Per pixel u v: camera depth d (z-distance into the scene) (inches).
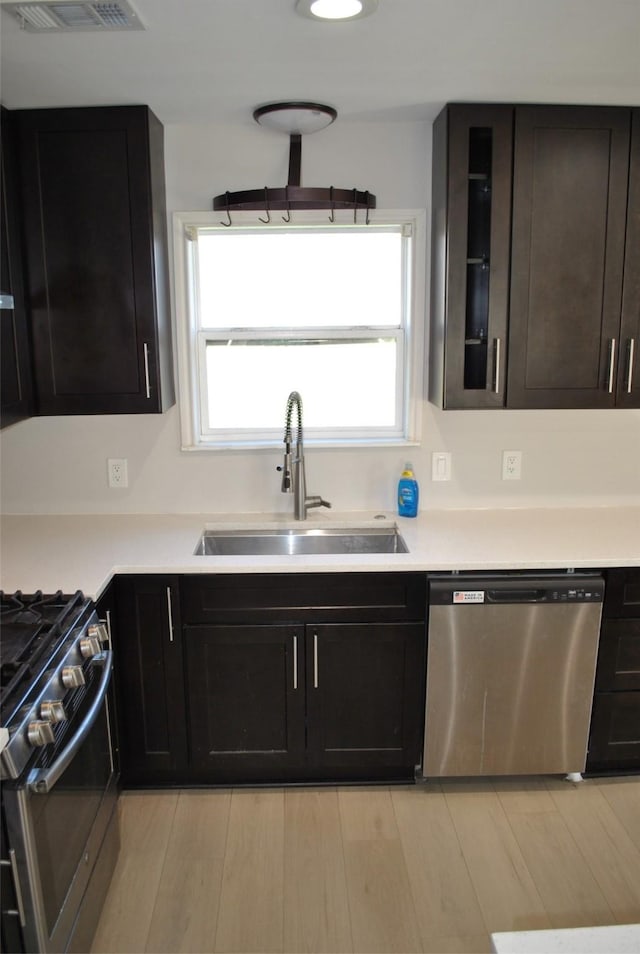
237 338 113.8
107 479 115.1
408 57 79.0
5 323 92.5
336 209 106.3
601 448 115.9
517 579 94.6
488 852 89.7
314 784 103.0
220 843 91.6
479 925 79.0
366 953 75.8
